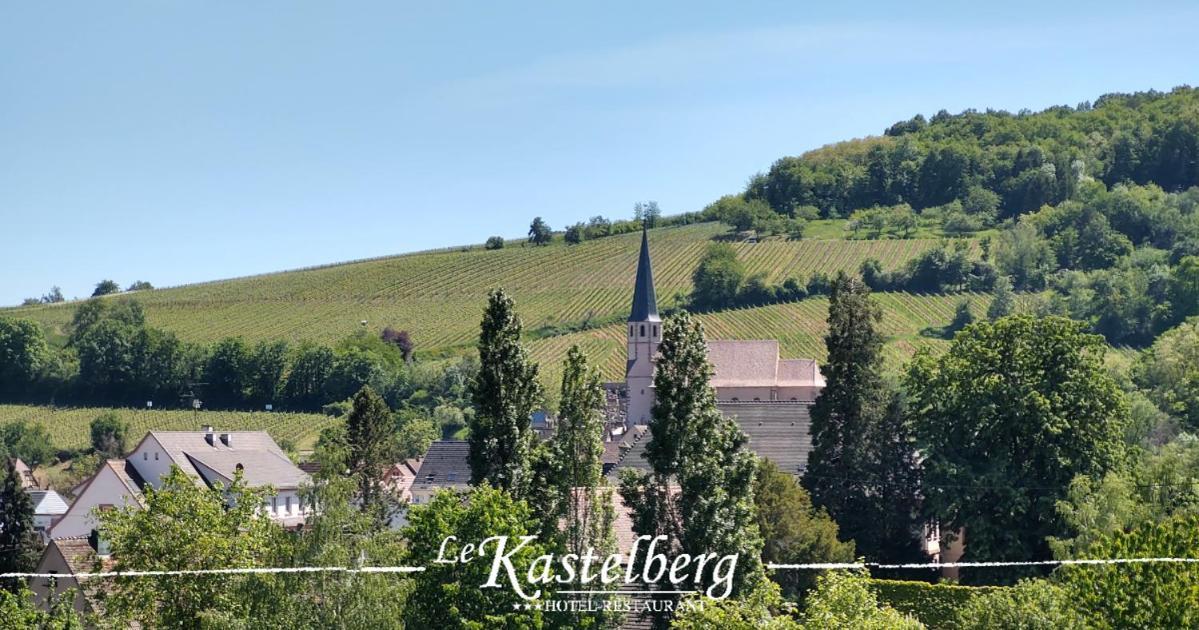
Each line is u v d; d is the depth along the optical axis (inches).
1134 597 2298.2
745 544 2677.2
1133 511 3253.0
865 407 3850.9
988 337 3863.2
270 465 4655.5
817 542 3211.1
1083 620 2380.7
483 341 2878.9
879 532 3784.5
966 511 3612.2
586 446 2741.1
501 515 2436.0
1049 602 2468.0
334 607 2202.3
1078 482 3400.6
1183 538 2347.4
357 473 3511.3
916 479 3873.0
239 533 2551.7
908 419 3919.8
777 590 2292.1
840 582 2249.0
